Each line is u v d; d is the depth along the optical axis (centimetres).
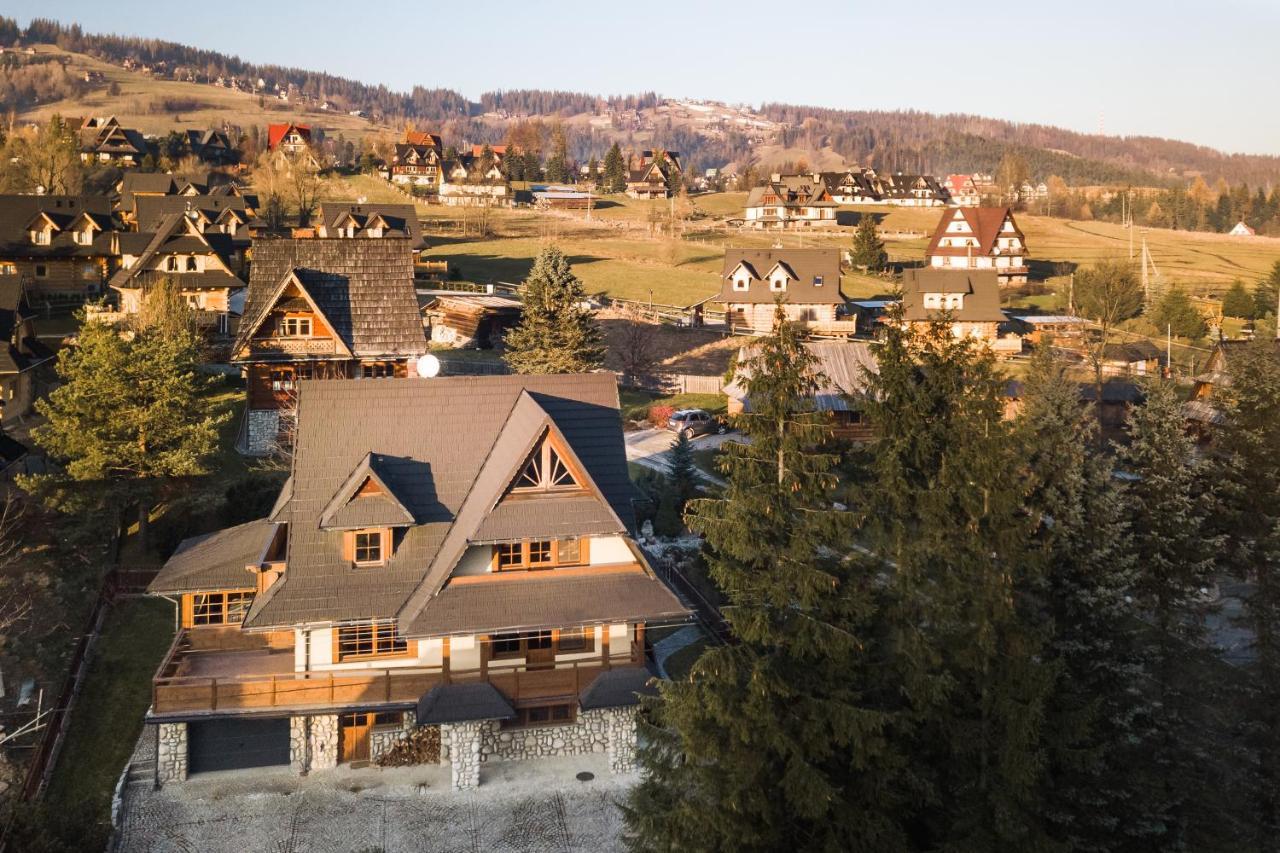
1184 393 6981
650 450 6288
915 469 2611
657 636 4106
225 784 3088
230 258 8356
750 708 2317
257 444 5378
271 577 3297
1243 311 11412
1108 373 8069
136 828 2847
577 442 3400
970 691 2509
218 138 18975
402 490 3250
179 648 3353
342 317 5509
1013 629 2481
